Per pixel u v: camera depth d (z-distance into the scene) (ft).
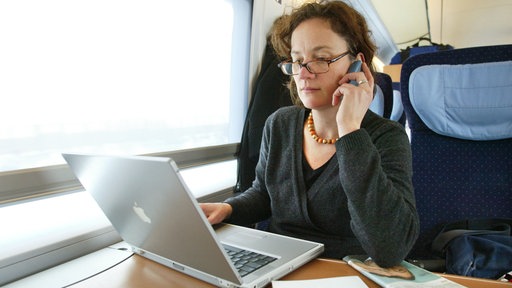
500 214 3.65
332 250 2.90
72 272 2.41
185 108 4.91
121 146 4.00
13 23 2.93
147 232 2.04
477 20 14.35
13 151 2.99
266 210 3.54
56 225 3.25
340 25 2.79
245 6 5.95
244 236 2.64
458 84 3.71
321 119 3.05
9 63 2.92
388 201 2.23
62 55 3.32
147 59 4.25
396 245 2.16
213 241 1.60
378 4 11.53
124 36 3.93
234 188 5.64
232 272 1.70
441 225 3.78
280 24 3.42
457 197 3.80
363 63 2.89
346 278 2.00
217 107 5.56
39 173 3.09
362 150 2.33
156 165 1.43
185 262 1.99
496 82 3.59
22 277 2.60
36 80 3.12
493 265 2.79
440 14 13.94
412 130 4.05
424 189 3.90
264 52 6.27
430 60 3.89
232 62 5.78
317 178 3.04
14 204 2.91
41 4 3.13
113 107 3.87
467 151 3.84
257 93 5.77
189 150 4.91
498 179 3.70
